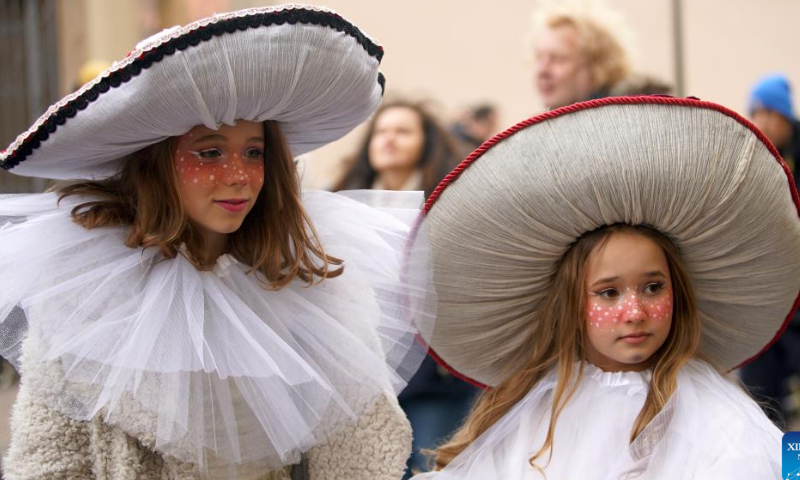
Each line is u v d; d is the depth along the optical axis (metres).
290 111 3.93
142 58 3.48
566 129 3.94
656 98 3.91
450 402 6.41
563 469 4.09
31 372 3.79
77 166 3.95
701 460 3.86
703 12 11.79
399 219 4.40
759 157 3.97
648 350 4.06
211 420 3.89
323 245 4.30
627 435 4.05
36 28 13.50
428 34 12.71
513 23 12.52
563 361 4.19
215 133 3.86
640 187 3.88
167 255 3.93
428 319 4.27
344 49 3.73
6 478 3.79
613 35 7.41
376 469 4.22
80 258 3.87
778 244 4.12
